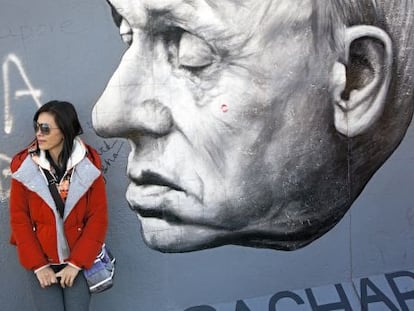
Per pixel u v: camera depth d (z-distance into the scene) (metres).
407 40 5.76
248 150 5.48
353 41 5.62
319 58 5.53
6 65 5.16
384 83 5.75
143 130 5.34
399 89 5.80
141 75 5.30
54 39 5.20
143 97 5.32
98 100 5.28
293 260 5.75
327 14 5.51
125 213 5.41
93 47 5.25
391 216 5.94
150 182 5.40
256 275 5.68
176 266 5.53
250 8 5.33
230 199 5.51
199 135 5.40
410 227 5.98
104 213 4.83
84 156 4.75
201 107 5.37
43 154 4.71
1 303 5.29
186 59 5.32
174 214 5.46
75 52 5.23
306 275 5.79
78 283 4.77
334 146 5.68
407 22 5.74
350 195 5.82
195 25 5.28
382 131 5.80
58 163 4.73
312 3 5.46
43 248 4.72
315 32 5.49
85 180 4.72
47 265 4.72
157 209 5.44
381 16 5.67
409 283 5.97
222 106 5.39
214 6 5.29
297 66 5.48
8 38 5.15
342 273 5.87
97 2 5.22
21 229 4.70
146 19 5.25
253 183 5.53
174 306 5.55
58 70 5.22
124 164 5.36
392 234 5.95
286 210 5.66
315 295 5.78
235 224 5.57
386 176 5.89
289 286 5.75
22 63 5.18
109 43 5.26
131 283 5.47
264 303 5.68
